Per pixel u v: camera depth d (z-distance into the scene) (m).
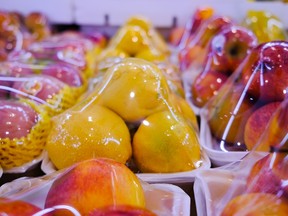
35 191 0.22
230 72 0.37
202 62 0.43
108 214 0.18
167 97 0.28
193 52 0.47
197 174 0.25
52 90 0.34
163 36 0.65
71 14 0.63
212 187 0.23
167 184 0.25
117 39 0.47
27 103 0.31
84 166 0.21
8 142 0.27
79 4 0.62
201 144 0.29
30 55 0.46
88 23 0.63
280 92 0.27
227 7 0.61
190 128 0.28
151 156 0.26
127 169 0.21
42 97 0.33
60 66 0.41
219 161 0.28
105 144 0.25
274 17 0.51
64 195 0.20
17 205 0.19
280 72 0.27
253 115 0.28
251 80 0.29
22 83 0.34
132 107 0.26
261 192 0.20
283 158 0.20
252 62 0.30
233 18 0.61
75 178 0.20
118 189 0.20
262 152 0.22
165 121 0.26
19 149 0.27
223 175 0.24
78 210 0.19
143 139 0.26
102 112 0.27
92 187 0.19
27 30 0.60
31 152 0.28
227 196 0.22
